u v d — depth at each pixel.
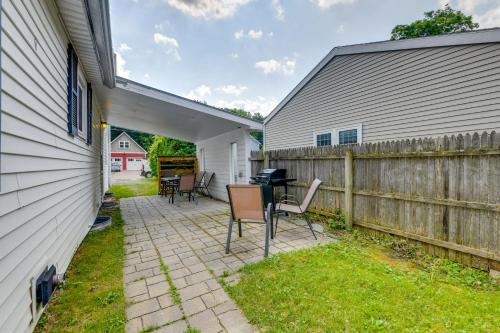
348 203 4.19
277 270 2.67
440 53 5.02
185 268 2.83
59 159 2.60
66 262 2.81
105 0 2.45
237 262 2.97
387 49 5.88
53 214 2.35
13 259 1.52
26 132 1.76
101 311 2.03
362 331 1.75
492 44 4.38
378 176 3.79
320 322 1.84
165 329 1.82
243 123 6.26
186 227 4.64
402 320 1.84
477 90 4.55
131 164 35.22
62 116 2.77
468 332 1.72
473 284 2.41
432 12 14.26
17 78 1.63
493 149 2.55
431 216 3.12
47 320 1.92
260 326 1.84
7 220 1.46
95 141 6.01
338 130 7.28
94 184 5.67
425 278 2.50
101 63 3.95
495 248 2.56
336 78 7.31
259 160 6.46
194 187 7.99
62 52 2.81
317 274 2.55
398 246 3.37
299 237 3.88
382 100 6.09
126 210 6.44
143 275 2.66
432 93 5.15
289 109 9.25
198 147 11.02
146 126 9.41
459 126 4.77
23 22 1.74
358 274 2.54
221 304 2.12
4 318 1.40
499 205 2.50
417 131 5.41
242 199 3.37
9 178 1.50
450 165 2.93
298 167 5.40
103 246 3.57
